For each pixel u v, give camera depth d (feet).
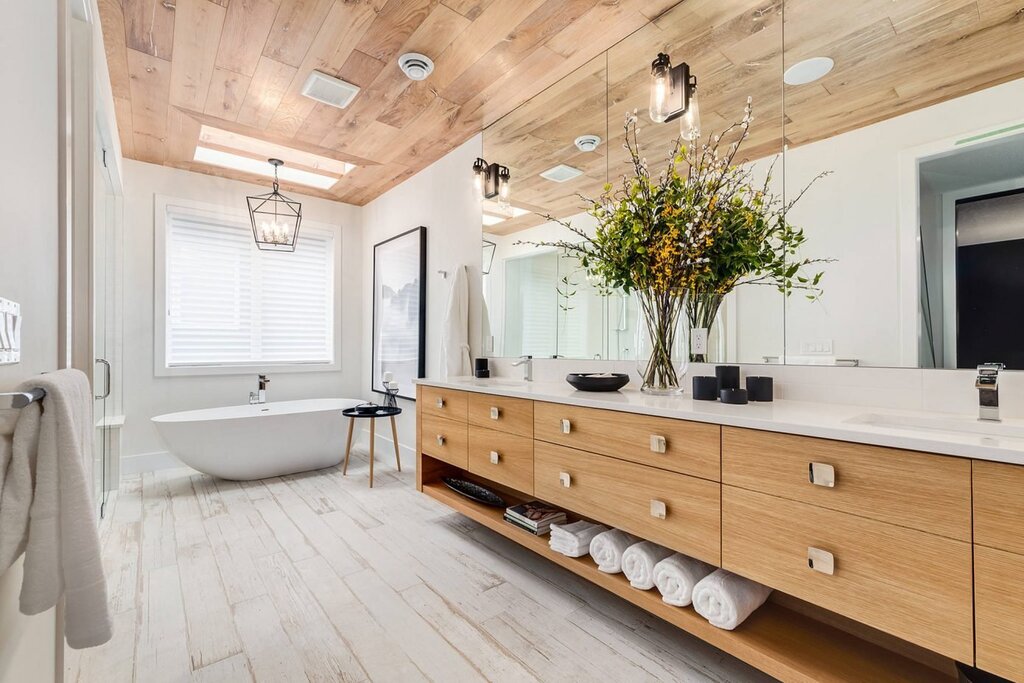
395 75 8.01
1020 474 2.79
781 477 3.90
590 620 5.62
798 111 5.53
